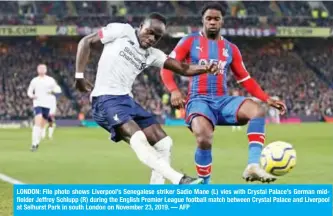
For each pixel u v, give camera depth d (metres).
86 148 25.09
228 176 15.95
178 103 10.98
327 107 58.00
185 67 10.27
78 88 10.09
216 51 11.17
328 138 31.97
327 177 15.64
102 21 57.91
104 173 16.64
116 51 9.94
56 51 59.81
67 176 15.95
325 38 64.19
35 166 18.23
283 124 49.88
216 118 11.04
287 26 59.28
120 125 9.80
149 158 9.42
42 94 24.36
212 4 11.25
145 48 10.00
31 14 56.34
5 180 15.02
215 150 24.59
